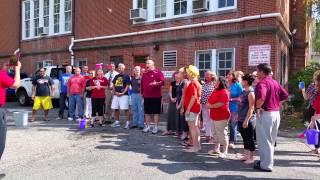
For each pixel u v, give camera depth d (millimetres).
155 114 11078
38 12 24469
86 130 11453
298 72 17078
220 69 15508
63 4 22641
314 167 7594
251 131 7793
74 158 8031
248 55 14578
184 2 16812
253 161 7898
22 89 19250
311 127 8562
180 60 16750
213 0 15797
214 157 8297
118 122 12281
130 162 7742
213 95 8258
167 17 17359
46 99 13570
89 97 13016
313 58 23562
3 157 8055
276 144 9688
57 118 14305
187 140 9703
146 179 6613
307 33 20328
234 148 9258
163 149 8977
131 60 18734
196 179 6652
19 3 25641
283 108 15797
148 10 18094
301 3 18641
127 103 11945
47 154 8367
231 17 15203
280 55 15133
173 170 7203
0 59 27031
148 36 17953
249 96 7480
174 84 10656
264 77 7281
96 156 8203
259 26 14234
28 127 11953
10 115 15117
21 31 25547
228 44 15203
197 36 16125
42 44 23953
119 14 19328
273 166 7613
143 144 9492
